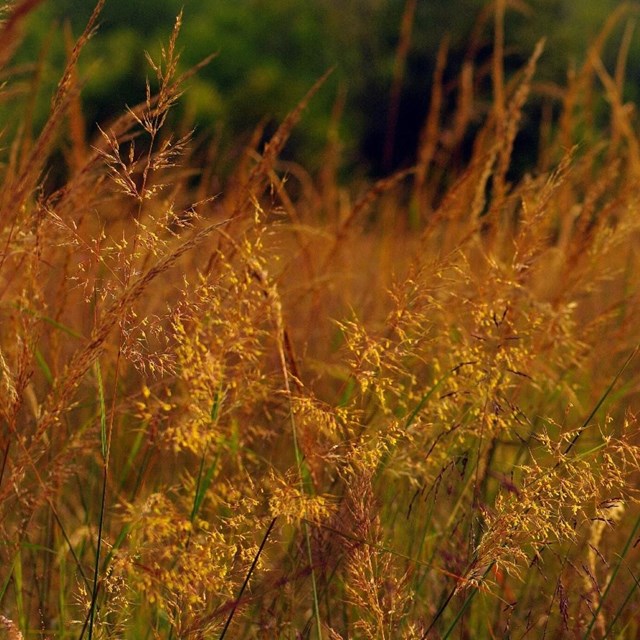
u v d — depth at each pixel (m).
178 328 2.77
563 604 3.07
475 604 3.66
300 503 2.76
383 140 39.38
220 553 2.87
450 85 6.46
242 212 3.63
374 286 5.43
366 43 41.78
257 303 3.03
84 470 3.94
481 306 3.14
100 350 2.81
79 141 4.21
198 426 2.98
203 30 58.12
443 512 3.81
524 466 2.85
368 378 2.99
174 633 3.05
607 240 4.50
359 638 3.33
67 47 4.00
